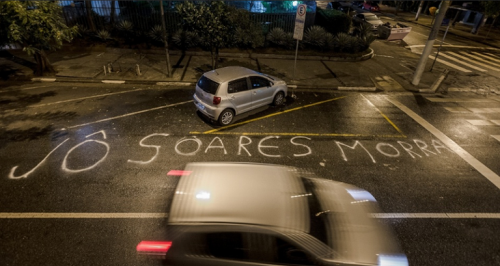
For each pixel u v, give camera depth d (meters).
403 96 11.98
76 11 16.38
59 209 5.33
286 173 4.98
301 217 4.13
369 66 15.56
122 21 16.30
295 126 9.01
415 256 4.70
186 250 3.91
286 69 14.36
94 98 10.30
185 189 4.50
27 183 5.95
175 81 12.11
